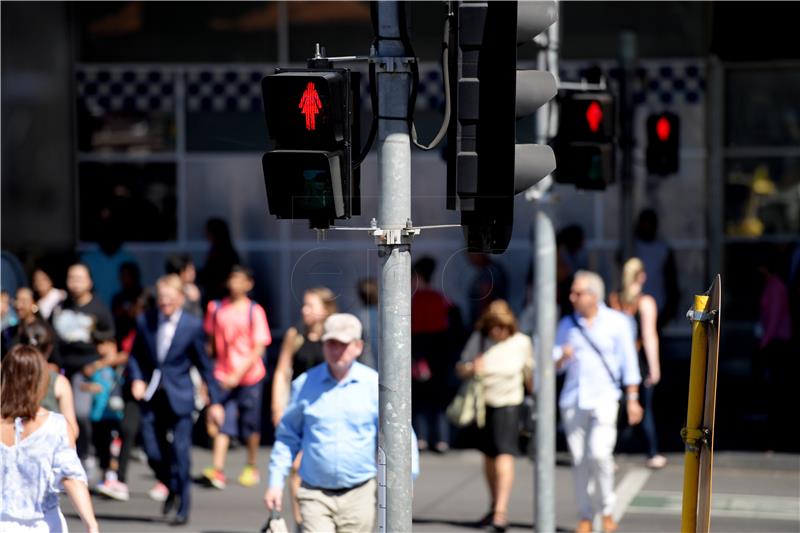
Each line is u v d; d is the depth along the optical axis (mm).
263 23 62469
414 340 48281
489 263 55531
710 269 60000
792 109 59500
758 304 59688
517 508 38906
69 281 41031
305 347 36094
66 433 23125
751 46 49094
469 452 48594
